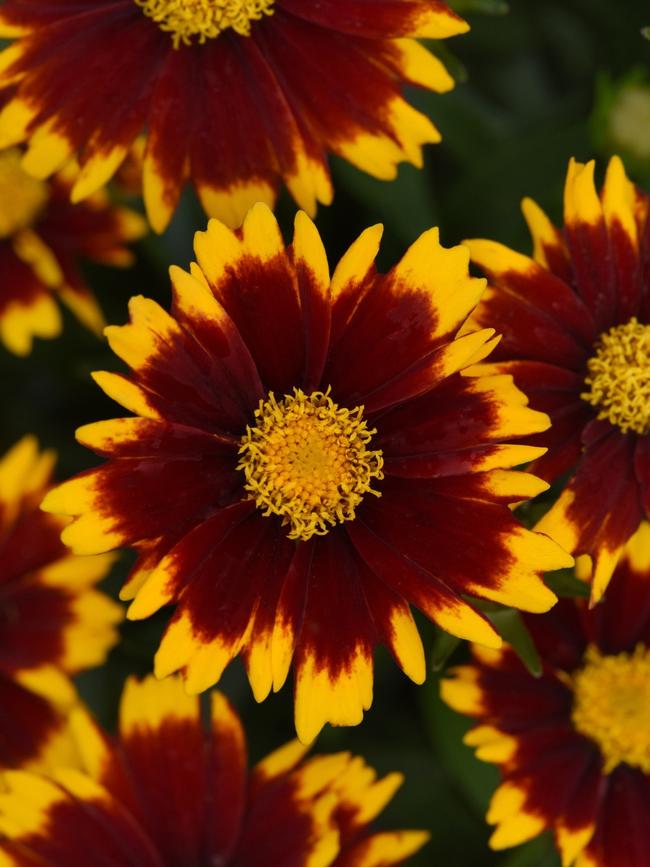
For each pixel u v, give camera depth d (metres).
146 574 0.27
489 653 0.31
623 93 0.32
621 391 0.29
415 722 0.34
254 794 0.31
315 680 0.27
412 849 0.31
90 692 0.34
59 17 0.30
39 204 0.35
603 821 0.31
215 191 0.30
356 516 0.28
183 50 0.30
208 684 0.27
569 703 0.31
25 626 0.32
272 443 0.28
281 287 0.28
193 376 0.27
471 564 0.27
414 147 0.30
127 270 0.36
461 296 0.28
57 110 0.30
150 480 0.27
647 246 0.30
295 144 0.30
